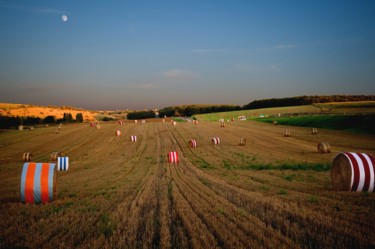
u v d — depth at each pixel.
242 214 8.48
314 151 30.80
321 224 7.36
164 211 9.20
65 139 50.94
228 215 8.45
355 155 12.01
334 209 8.85
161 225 7.68
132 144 43.75
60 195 12.95
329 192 11.80
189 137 49.06
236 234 6.81
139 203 10.58
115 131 59.62
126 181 17.23
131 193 12.98
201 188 13.57
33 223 8.12
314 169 20.19
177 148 38.12
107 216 8.38
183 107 139.38
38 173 11.20
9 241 6.71
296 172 19.06
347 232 6.71
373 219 7.73
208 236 6.73
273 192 12.18
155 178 18.09
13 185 17.53
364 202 9.75
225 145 38.81
